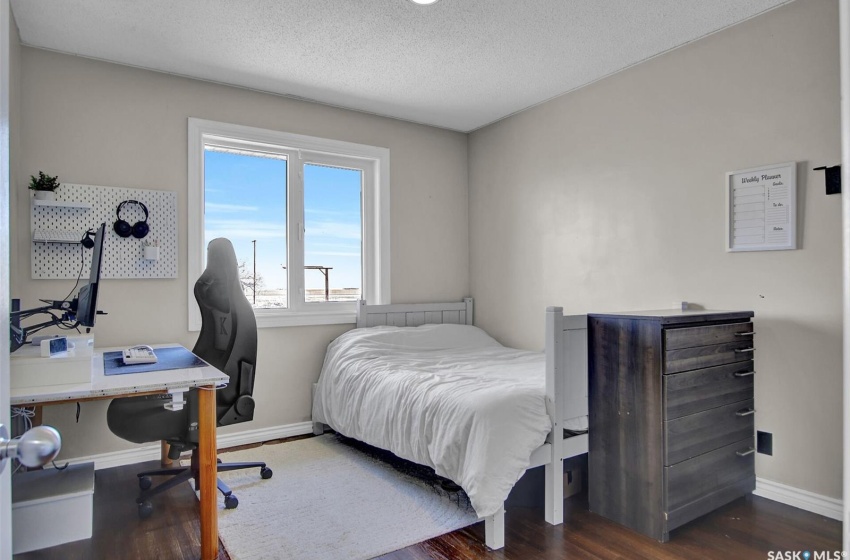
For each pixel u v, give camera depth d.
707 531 2.12
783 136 2.43
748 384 2.43
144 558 1.95
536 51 2.91
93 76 2.93
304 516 2.28
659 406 2.06
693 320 2.18
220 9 2.45
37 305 2.72
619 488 2.20
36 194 2.70
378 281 3.97
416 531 2.14
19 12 2.44
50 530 1.93
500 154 4.12
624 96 3.17
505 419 2.07
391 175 4.04
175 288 3.12
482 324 4.31
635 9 2.46
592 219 3.37
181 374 1.92
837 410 2.24
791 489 2.37
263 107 3.47
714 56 2.71
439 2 2.40
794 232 2.38
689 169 2.82
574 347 2.29
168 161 3.13
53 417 2.78
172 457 2.44
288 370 3.54
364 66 3.09
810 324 2.33
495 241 4.18
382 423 2.64
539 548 1.99
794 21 2.40
